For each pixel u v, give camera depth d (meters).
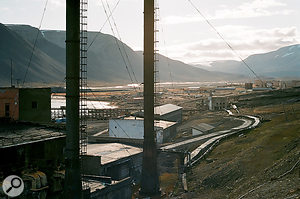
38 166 32.47
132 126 70.94
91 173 47.72
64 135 34.50
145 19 46.44
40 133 35.06
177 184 49.91
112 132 72.56
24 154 31.55
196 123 105.88
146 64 46.66
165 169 58.44
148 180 46.47
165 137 78.75
